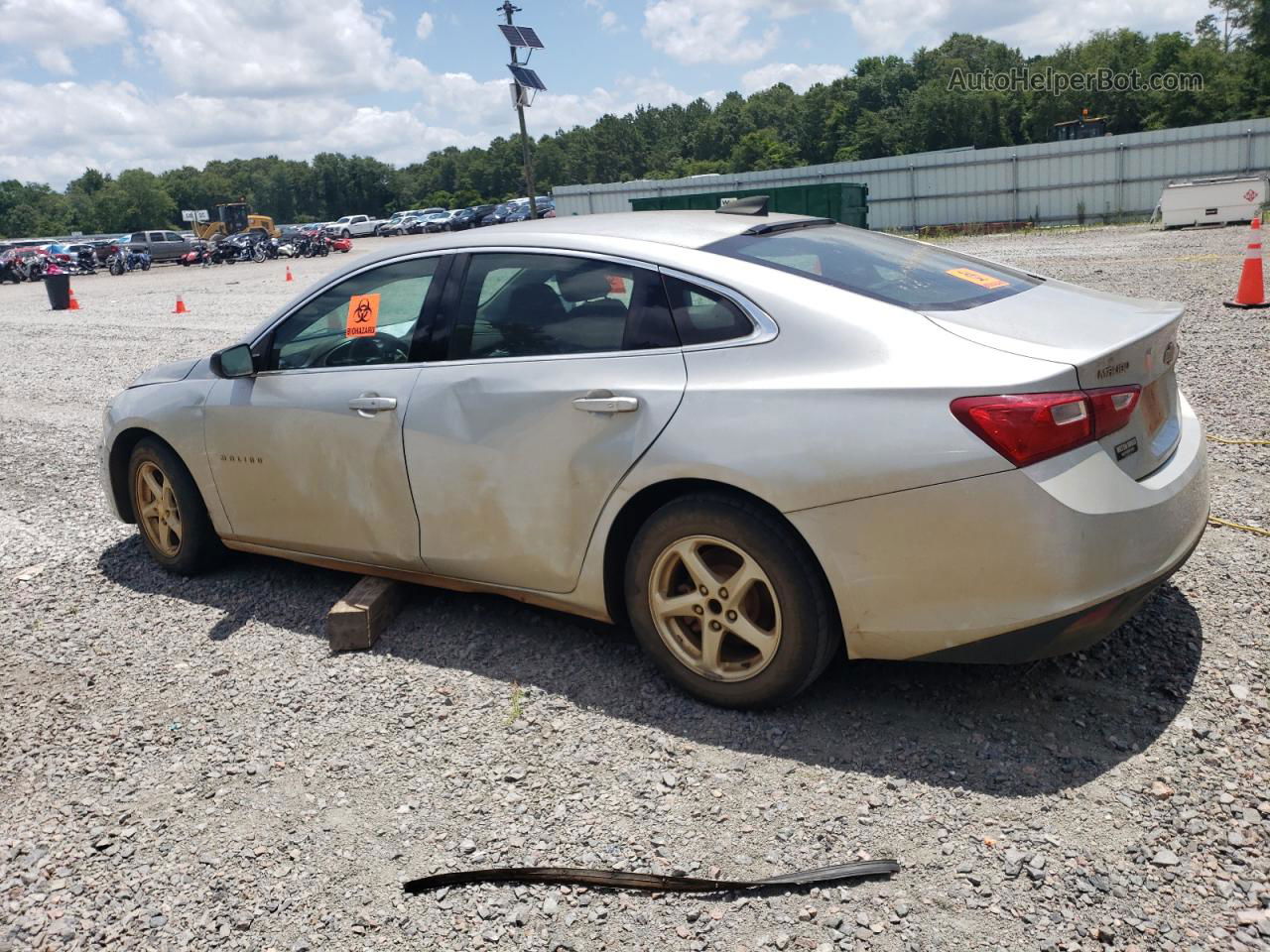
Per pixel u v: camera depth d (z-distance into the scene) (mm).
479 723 3479
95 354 14180
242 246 48188
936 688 3439
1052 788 2869
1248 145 32969
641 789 3033
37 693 3934
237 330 15906
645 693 3576
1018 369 2857
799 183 39344
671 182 40000
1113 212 35188
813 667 3205
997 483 2803
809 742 3199
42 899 2758
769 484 3055
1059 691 3354
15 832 3062
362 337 4133
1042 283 3758
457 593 4516
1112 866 2551
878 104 149250
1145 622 3752
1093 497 2826
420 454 3863
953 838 2705
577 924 2527
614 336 3479
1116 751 3016
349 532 4211
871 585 3008
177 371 4898
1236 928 2322
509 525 3695
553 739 3344
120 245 47625
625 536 3564
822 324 3129
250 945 2541
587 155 193500
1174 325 3340
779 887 2586
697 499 3250
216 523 4738
